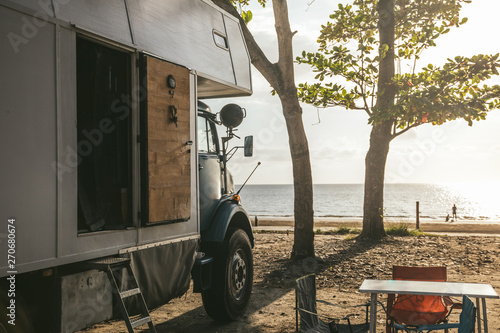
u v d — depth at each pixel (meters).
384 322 6.37
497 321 6.28
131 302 4.30
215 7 6.44
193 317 6.79
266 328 6.18
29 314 3.50
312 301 4.93
